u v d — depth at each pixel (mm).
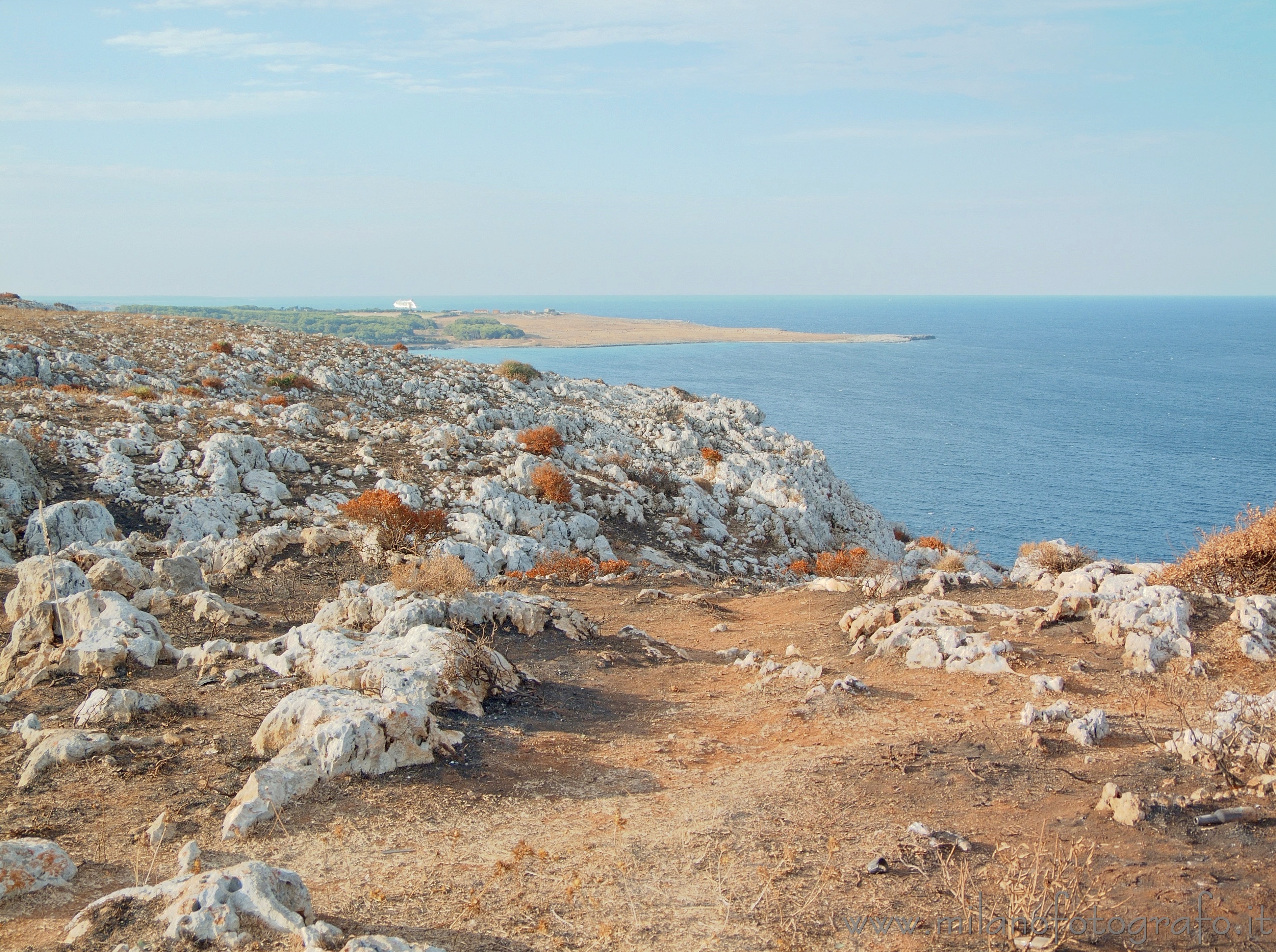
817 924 6043
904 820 7758
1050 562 19172
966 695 11492
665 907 6344
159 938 5406
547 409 50281
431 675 11219
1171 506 88812
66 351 39000
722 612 20297
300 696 9641
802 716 11156
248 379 42156
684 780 9266
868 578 21203
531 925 6098
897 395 184500
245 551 20953
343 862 7113
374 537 23297
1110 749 9078
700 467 45438
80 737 9312
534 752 9992
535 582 23438
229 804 8180
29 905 6199
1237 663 11438
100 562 16266
